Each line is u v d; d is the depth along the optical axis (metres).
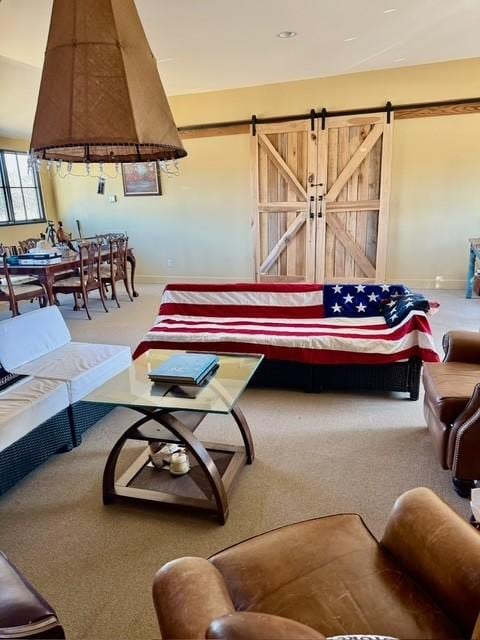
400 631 0.95
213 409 1.92
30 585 1.17
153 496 2.07
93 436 2.75
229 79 5.73
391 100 5.68
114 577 1.69
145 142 2.28
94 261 5.61
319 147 5.93
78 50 2.21
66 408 2.51
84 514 2.05
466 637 0.95
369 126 5.72
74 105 2.20
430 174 5.83
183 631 0.89
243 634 0.70
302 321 3.51
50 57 2.28
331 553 1.16
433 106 5.58
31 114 6.08
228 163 6.53
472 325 4.61
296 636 0.69
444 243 6.03
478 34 4.39
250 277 6.91
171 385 2.18
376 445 2.53
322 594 1.05
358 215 6.00
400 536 1.14
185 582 1.00
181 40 4.30
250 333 3.23
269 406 3.06
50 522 2.00
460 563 1.00
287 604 1.02
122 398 2.04
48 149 2.38
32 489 2.24
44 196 7.52
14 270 4.93
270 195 6.28
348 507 2.02
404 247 6.16
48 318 3.11
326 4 3.59
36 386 2.45
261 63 5.11
